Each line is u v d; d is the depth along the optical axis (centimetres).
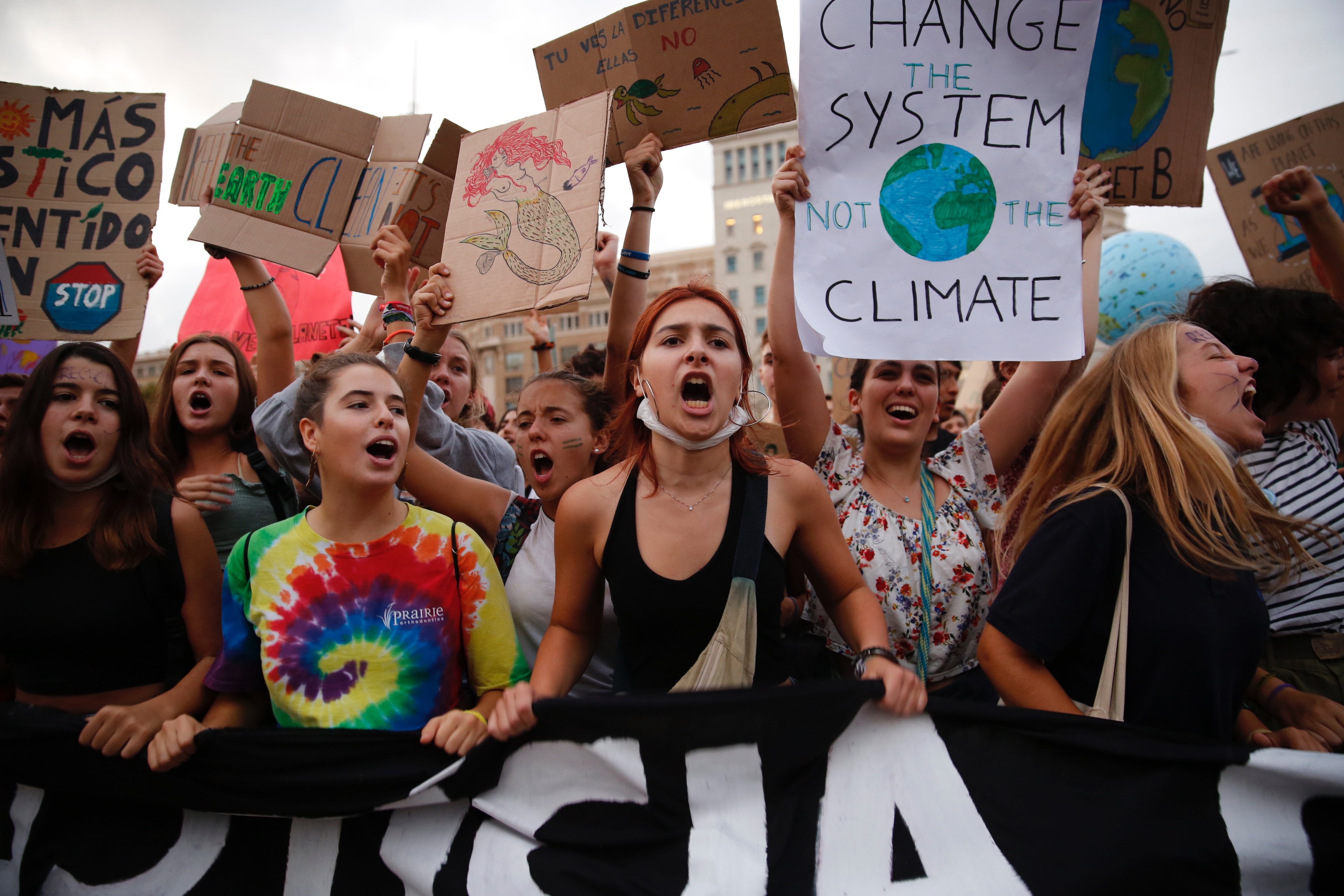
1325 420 250
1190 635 157
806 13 211
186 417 255
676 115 251
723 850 160
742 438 184
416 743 167
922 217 209
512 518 236
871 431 234
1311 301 222
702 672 165
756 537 171
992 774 160
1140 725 159
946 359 206
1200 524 161
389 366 237
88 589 190
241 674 179
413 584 179
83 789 177
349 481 178
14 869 179
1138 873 153
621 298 263
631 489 178
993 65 211
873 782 162
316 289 387
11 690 225
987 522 233
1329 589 199
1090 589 161
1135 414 175
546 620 218
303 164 269
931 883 157
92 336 272
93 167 279
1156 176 252
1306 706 177
